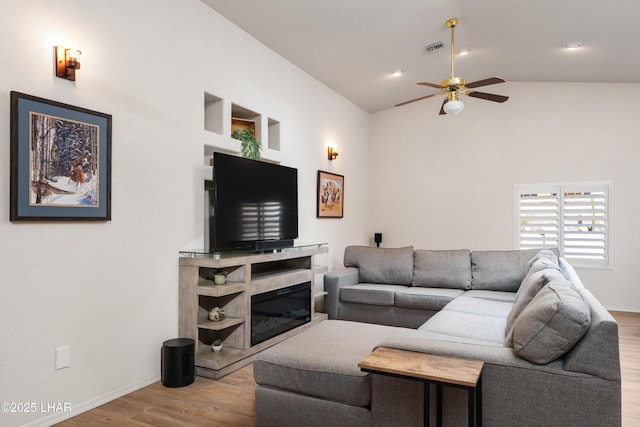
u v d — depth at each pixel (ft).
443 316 10.94
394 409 6.82
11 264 7.54
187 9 11.42
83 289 8.73
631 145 18.35
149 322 10.21
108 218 9.14
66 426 8.04
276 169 14.14
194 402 9.12
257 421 8.02
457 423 6.45
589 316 6.10
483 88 21.02
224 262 10.62
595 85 19.04
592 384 5.91
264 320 12.17
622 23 12.89
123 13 9.62
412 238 22.90
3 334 7.41
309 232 17.62
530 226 20.21
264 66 14.74
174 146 10.94
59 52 8.21
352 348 8.20
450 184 22.02
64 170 8.29
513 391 6.30
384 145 23.67
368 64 17.21
